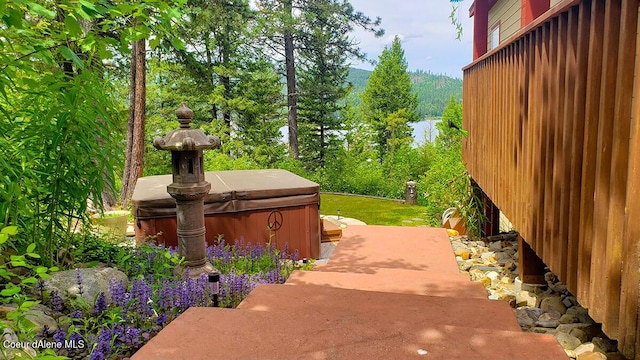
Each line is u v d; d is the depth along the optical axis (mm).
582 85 2096
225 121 18109
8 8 2281
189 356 1621
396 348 1662
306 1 18000
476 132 5652
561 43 2389
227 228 5453
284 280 4090
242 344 1723
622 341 1677
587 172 1991
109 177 3428
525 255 3684
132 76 10609
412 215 10523
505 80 3889
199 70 15133
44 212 3262
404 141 27172
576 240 2166
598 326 2635
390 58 29078
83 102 3195
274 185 5746
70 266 3371
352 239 5230
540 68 2830
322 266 4297
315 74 20422
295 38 19016
